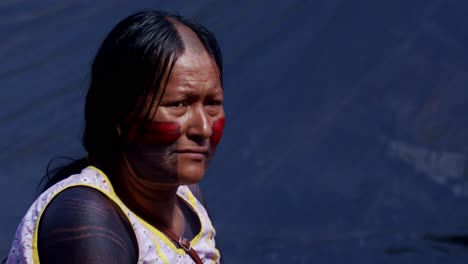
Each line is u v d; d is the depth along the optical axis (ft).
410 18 66.44
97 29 73.41
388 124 57.21
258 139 57.21
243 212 50.42
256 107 60.49
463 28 65.00
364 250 45.73
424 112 57.67
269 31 68.80
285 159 55.01
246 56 66.18
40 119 62.28
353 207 50.42
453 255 45.14
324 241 46.91
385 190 51.57
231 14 71.87
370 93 59.93
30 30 74.64
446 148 54.85
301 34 67.41
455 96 58.49
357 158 54.75
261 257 45.34
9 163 57.00
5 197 53.31
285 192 51.85
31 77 67.56
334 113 58.65
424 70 61.05
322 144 55.93
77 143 58.49
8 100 64.75
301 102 60.49
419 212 49.57
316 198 51.37
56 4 78.64
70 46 71.26
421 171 53.26
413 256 45.14
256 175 53.78
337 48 64.90
